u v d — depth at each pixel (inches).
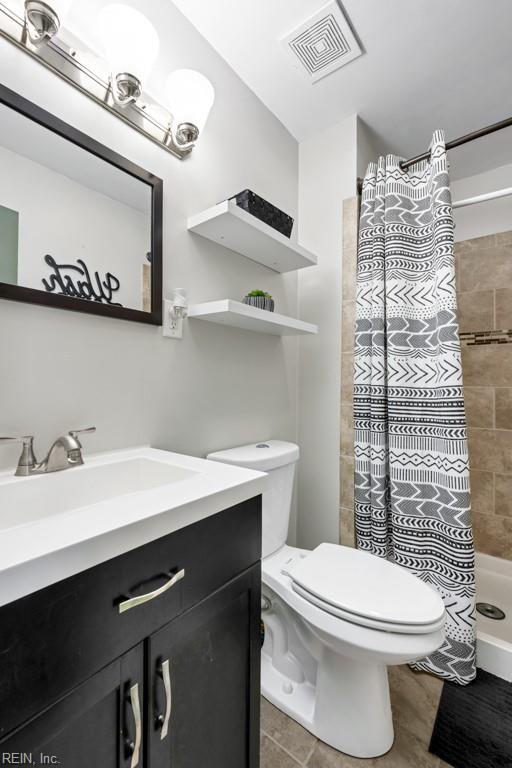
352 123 66.7
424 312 58.9
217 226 47.8
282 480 54.0
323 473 69.1
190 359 48.8
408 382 58.4
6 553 17.3
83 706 19.2
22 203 31.7
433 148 57.4
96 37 37.7
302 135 72.0
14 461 31.7
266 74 57.4
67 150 35.0
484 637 53.3
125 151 40.6
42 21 30.0
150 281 42.6
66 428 35.3
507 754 39.9
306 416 71.7
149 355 43.3
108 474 35.7
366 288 62.3
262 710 46.2
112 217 38.7
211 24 49.3
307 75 57.5
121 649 21.0
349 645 36.4
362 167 68.6
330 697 41.8
